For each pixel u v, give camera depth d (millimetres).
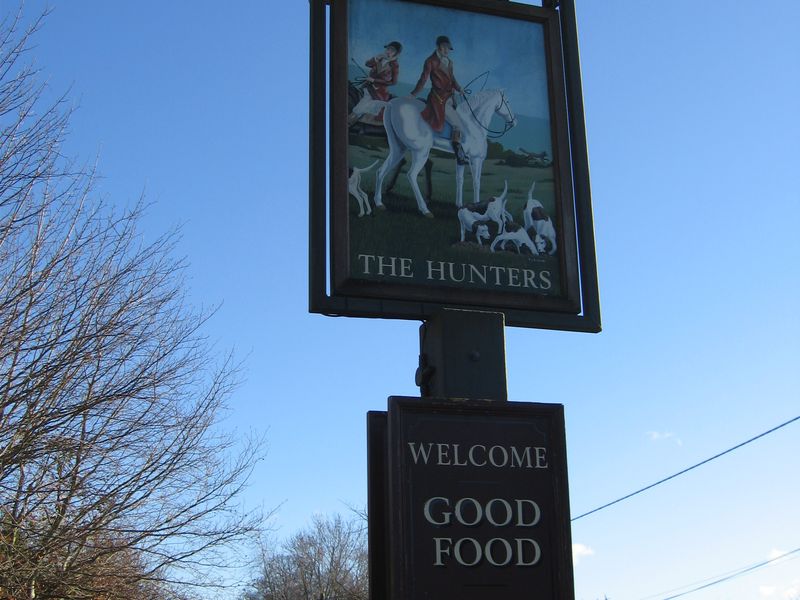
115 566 14094
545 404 6750
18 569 12266
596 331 7559
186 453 14375
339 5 7582
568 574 6465
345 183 7211
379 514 6590
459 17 7914
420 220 7332
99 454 13422
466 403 6613
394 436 6449
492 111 7785
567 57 8086
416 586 6250
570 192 7754
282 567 47531
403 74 7609
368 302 7094
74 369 13227
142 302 14023
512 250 7500
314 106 7410
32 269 12961
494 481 6535
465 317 7090
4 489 12688
